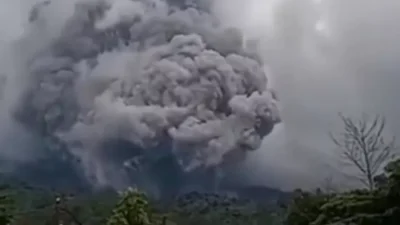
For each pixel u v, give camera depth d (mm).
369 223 21109
